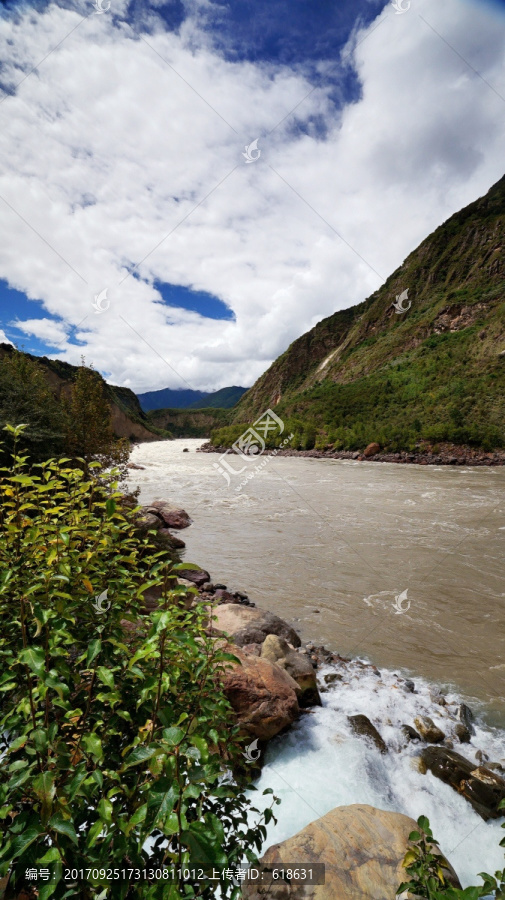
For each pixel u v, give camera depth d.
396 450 47.22
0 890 1.36
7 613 1.79
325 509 18.17
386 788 3.98
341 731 4.69
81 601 1.82
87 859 1.24
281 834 3.36
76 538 2.05
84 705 1.85
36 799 1.36
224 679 4.49
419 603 8.52
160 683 1.57
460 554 11.50
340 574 10.26
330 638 7.24
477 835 3.50
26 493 2.02
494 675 6.12
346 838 2.92
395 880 2.61
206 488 24.73
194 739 1.43
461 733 4.84
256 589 9.45
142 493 22.73
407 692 5.67
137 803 1.44
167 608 1.96
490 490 23.03
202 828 1.29
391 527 14.69
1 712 1.75
